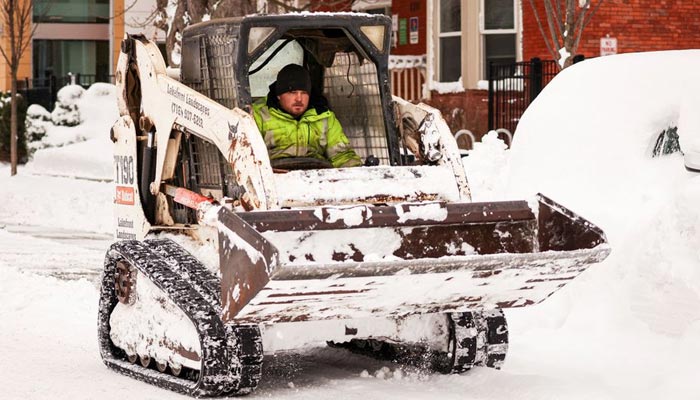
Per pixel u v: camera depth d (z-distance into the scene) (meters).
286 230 6.97
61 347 9.53
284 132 8.50
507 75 22.94
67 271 13.88
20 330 10.23
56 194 23.16
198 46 8.62
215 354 7.37
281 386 7.99
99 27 37.50
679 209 8.50
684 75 9.87
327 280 6.64
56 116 31.80
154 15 23.03
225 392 7.55
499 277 7.20
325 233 7.16
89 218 20.22
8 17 30.70
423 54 27.95
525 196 10.35
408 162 8.71
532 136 10.65
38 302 11.43
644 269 8.72
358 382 8.10
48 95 33.44
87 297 11.77
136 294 8.45
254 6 19.47
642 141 9.78
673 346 8.35
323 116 8.66
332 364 8.88
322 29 8.87
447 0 26.52
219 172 8.39
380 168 7.82
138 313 8.40
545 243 7.75
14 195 22.89
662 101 9.83
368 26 8.50
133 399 7.62
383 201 7.73
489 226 7.61
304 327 7.69
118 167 9.41
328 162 8.63
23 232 18.45
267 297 6.70
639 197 9.39
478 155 14.16
